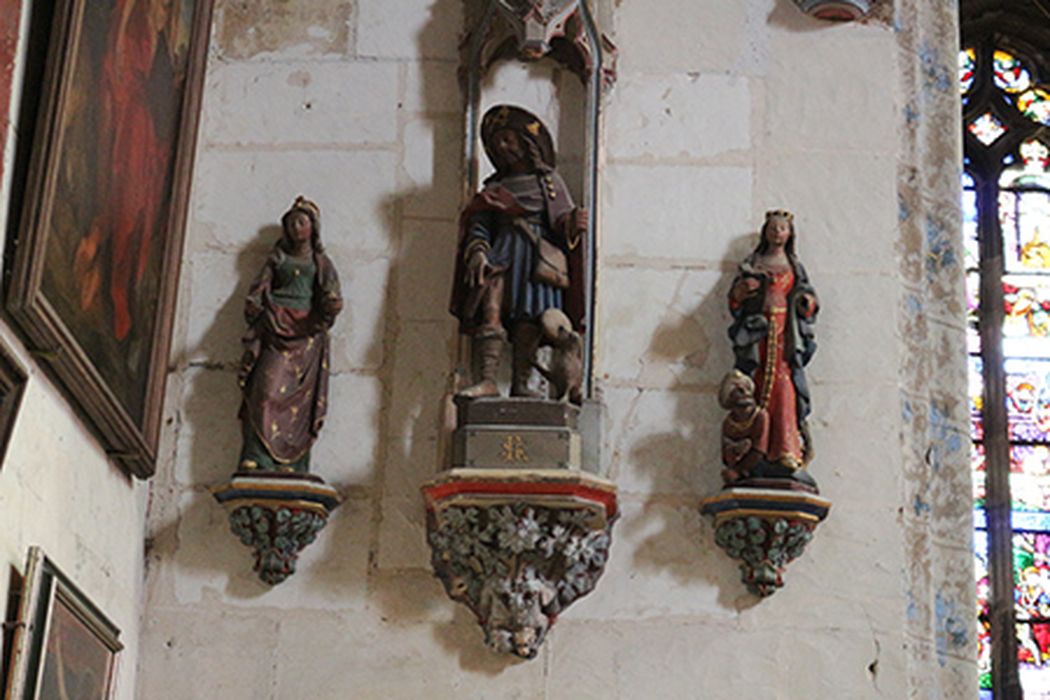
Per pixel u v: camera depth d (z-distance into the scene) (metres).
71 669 9.26
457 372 11.46
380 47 12.30
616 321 11.74
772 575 11.12
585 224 11.31
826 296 11.83
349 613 11.24
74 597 9.12
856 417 11.61
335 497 11.27
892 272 11.91
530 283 11.24
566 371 11.09
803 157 12.11
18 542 8.67
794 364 11.34
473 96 12.03
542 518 10.88
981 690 16.84
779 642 11.16
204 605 11.27
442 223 11.98
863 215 12.02
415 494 11.47
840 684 11.10
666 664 11.12
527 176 11.50
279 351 11.38
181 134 10.91
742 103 12.21
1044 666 16.88
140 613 11.23
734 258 11.88
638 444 11.52
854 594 11.27
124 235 9.90
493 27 12.04
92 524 10.06
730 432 11.24
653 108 12.17
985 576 17.23
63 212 8.80
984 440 17.75
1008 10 18.92
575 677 11.09
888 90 12.30
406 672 11.13
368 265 11.89
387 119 12.17
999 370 17.97
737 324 11.47
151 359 10.57
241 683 11.12
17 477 8.64
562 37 12.07
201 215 11.95
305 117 12.18
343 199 12.02
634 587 11.25
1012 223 18.55
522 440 10.93
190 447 11.53
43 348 8.79
